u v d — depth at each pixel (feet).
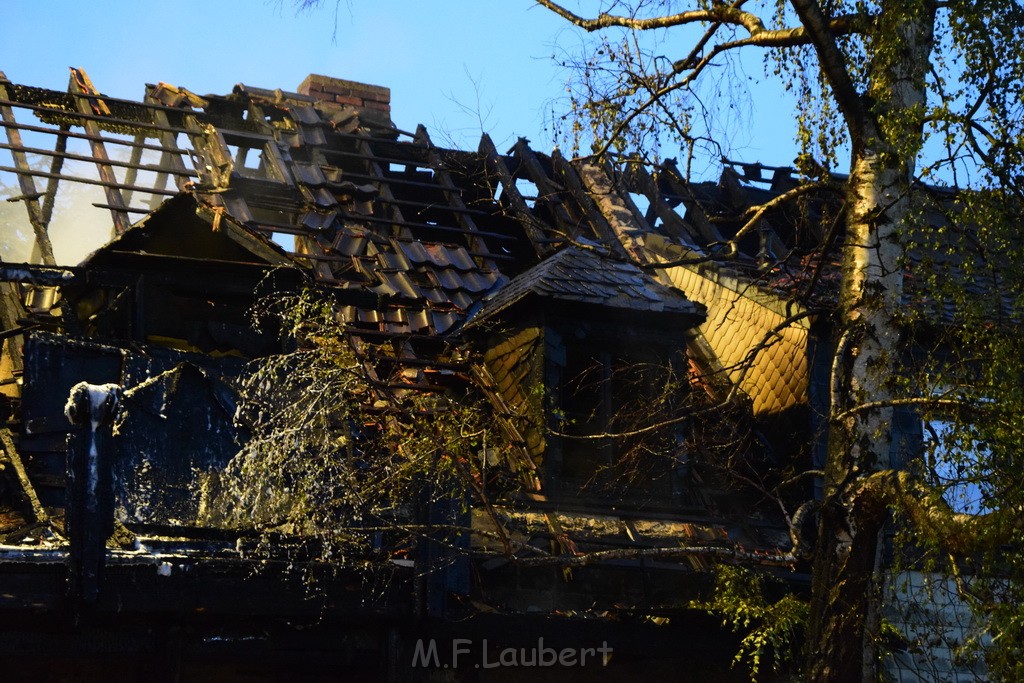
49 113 59.72
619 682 46.44
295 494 41.34
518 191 62.03
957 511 37.76
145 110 63.67
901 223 40.78
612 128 45.39
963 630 48.19
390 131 66.90
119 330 45.01
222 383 44.06
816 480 51.03
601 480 49.08
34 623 35.88
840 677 37.50
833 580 38.04
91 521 35.58
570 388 50.72
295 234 55.57
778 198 42.14
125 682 39.32
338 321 46.83
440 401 45.96
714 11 43.78
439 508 41.11
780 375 54.08
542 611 43.86
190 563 37.50
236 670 41.57
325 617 39.37
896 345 40.24
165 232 46.88
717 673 46.98
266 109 65.26
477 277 57.36
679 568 46.34
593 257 54.44
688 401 51.55
